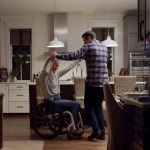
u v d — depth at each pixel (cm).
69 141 461
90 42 448
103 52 443
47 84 479
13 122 670
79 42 855
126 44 817
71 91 585
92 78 438
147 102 220
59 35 835
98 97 442
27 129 574
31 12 829
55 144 442
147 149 214
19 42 864
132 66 792
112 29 867
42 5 741
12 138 488
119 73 828
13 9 784
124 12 843
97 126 454
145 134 214
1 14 849
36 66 858
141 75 787
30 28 860
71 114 475
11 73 840
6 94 802
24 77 867
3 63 858
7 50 856
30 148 417
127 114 268
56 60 479
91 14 857
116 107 278
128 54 804
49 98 480
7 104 802
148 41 267
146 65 786
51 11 820
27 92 800
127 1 709
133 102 236
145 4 277
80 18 855
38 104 518
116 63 858
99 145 429
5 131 554
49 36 858
